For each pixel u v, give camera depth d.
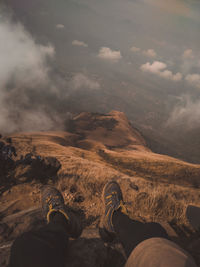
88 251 2.01
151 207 3.51
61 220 1.95
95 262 1.91
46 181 4.71
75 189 4.43
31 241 1.27
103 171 6.71
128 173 23.38
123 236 1.65
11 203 3.76
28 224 2.70
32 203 3.80
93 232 2.55
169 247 1.13
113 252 2.20
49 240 1.34
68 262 1.85
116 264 2.07
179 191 6.55
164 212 3.48
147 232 1.54
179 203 3.94
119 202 2.41
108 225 2.02
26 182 4.62
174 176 30.22
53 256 1.24
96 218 3.31
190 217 2.65
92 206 3.73
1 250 2.08
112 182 3.12
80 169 6.20
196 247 2.41
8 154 5.12
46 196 2.70
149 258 1.08
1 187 4.36
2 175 4.75
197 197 6.20
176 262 0.99
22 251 1.20
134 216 3.09
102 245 2.12
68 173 5.18
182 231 3.08
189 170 33.59
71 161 9.12
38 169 4.76
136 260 1.16
